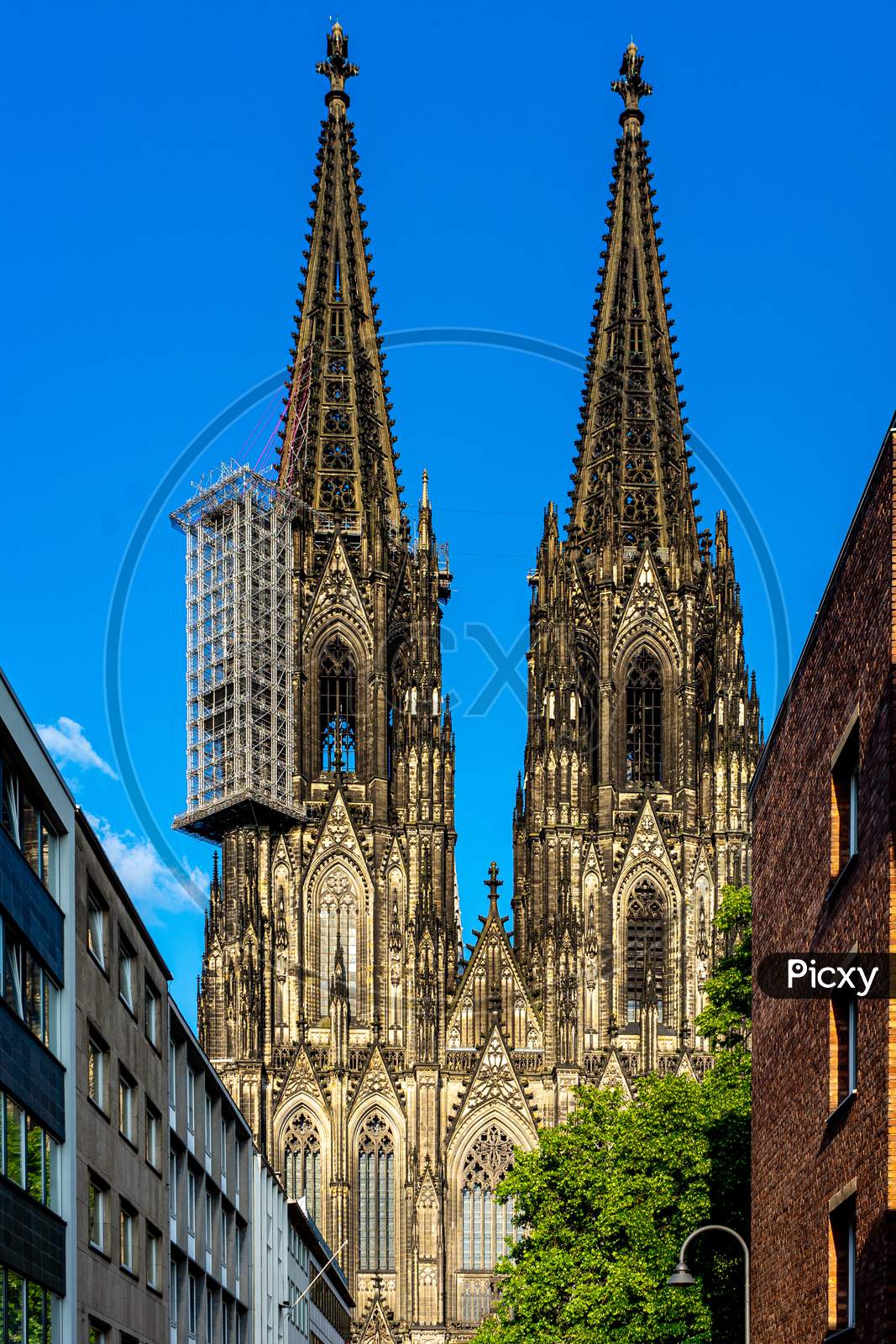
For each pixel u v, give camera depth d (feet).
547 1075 536.42
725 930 312.29
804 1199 171.53
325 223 611.06
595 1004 541.34
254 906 532.73
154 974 243.40
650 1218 299.17
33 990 180.14
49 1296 182.39
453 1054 540.93
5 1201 165.17
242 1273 322.14
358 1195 526.98
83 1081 198.90
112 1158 212.23
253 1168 334.03
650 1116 310.86
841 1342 155.53
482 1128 535.60
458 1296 526.98
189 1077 275.39
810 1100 168.55
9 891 171.83
